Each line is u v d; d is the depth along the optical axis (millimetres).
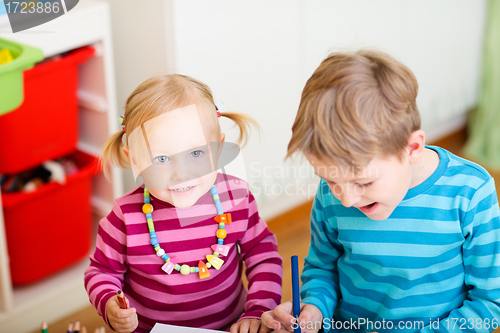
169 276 1005
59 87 1746
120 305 925
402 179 798
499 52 2637
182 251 1009
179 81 961
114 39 1919
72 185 1851
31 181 1780
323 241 1017
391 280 935
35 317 1808
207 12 1786
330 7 2102
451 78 2697
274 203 2314
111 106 1853
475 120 2812
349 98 744
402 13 2344
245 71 1963
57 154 1833
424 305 932
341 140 743
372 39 2287
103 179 1979
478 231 880
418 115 803
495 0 2617
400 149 771
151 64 1834
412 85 788
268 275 1038
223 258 1024
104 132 1897
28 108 1690
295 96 2141
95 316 1871
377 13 2262
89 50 1754
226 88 1938
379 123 744
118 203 1027
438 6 2467
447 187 882
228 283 1040
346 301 1008
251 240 1080
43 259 1851
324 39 2135
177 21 1726
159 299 1019
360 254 941
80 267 1968
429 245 896
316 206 1002
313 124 762
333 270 1047
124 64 1928
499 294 886
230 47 1889
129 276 1049
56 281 1892
